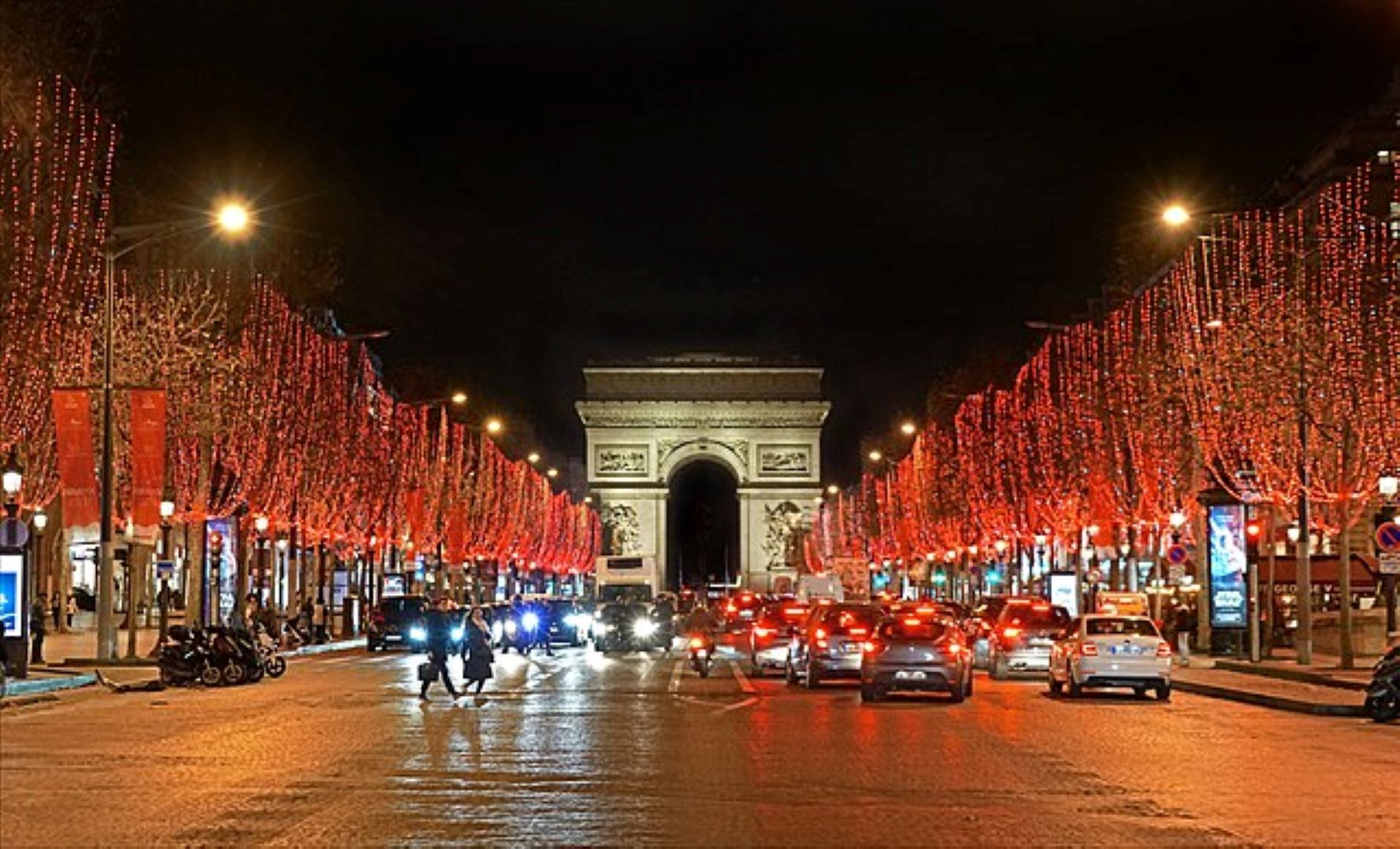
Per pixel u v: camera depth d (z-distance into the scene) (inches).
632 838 722.2
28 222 2140.7
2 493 2460.6
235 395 2583.7
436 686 1884.8
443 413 4569.4
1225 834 739.4
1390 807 831.7
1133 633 1710.1
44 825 752.3
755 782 923.4
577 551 7559.1
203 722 1352.1
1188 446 2529.5
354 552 3868.1
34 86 2108.8
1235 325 2331.4
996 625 2118.6
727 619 3277.6
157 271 2603.3
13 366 2172.7
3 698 1547.7
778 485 6894.7
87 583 4151.1
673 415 6909.5
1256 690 1736.0
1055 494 3385.8
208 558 3063.5
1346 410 2068.2
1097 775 967.6
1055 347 3540.8
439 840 716.0
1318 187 3484.3
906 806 827.4
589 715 1421.0
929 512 4928.6
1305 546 2098.9
